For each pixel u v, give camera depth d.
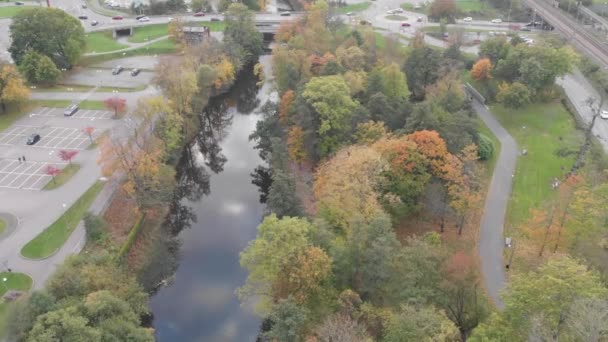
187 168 134.50
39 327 61.38
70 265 77.69
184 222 113.19
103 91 160.62
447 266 70.69
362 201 83.19
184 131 135.25
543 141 126.88
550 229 82.44
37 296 67.19
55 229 99.00
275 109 134.25
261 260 72.00
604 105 141.75
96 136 132.62
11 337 63.38
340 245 73.31
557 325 50.31
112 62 184.62
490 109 145.62
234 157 139.00
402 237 93.19
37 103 151.38
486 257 88.81
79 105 150.50
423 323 57.12
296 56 137.00
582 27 191.38
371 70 136.38
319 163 109.62
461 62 152.62
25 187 111.56
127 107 149.25
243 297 76.12
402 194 91.81
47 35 167.12
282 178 91.50
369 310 66.75
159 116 120.75
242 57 176.75
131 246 97.44
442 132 96.81
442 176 90.38
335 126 107.12
